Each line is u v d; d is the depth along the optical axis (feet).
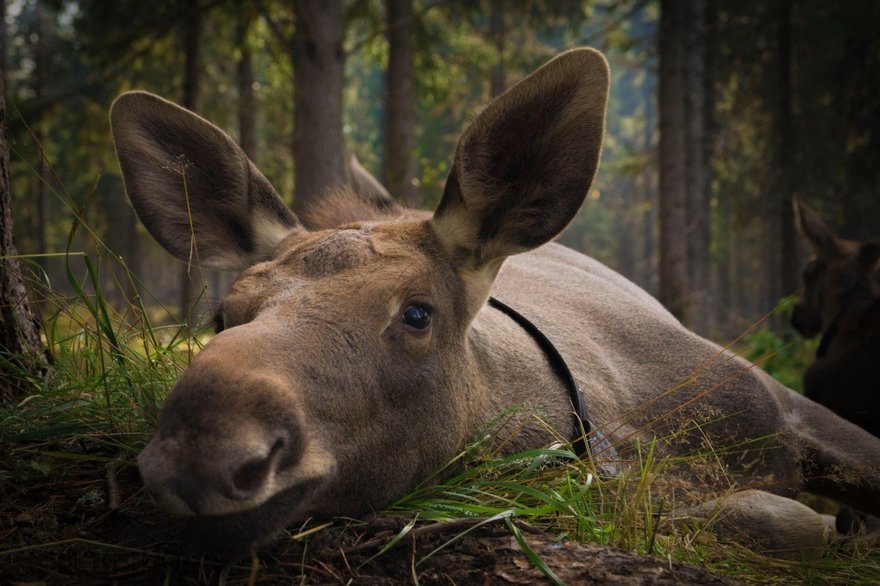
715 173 78.64
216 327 8.96
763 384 12.88
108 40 49.21
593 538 8.50
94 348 11.81
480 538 7.98
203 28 56.08
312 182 35.91
